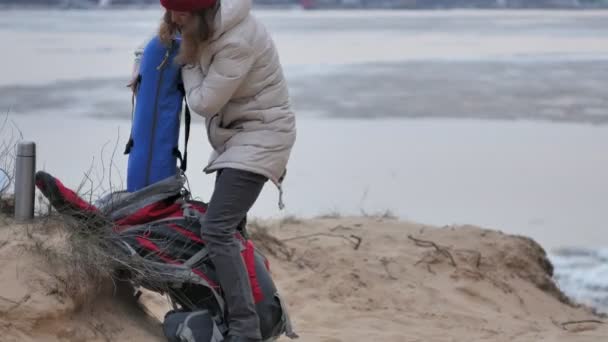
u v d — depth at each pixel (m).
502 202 19.27
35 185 6.95
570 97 38.34
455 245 11.89
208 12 6.08
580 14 143.88
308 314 9.76
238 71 6.20
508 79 44.62
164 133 6.66
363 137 27.41
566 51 62.22
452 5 190.25
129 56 52.50
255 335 6.53
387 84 41.78
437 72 47.44
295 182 20.28
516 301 11.04
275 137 6.46
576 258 15.02
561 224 17.47
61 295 6.21
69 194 6.72
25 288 6.13
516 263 11.80
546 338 9.67
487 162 23.97
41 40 65.56
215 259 6.43
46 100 32.78
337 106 34.25
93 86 37.72
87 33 74.69
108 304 6.74
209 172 6.60
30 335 6.04
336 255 11.10
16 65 46.28
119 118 28.62
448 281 10.98
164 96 6.65
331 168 22.27
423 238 12.09
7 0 162.25
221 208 6.39
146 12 136.50
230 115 6.50
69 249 6.46
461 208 18.52
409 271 10.98
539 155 25.17
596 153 25.61
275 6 183.75
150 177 6.68
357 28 89.56
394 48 63.28
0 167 7.69
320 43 66.50
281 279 10.48
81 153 21.42
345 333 9.24
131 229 6.62
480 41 71.38
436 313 10.15
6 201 7.16
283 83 6.57
